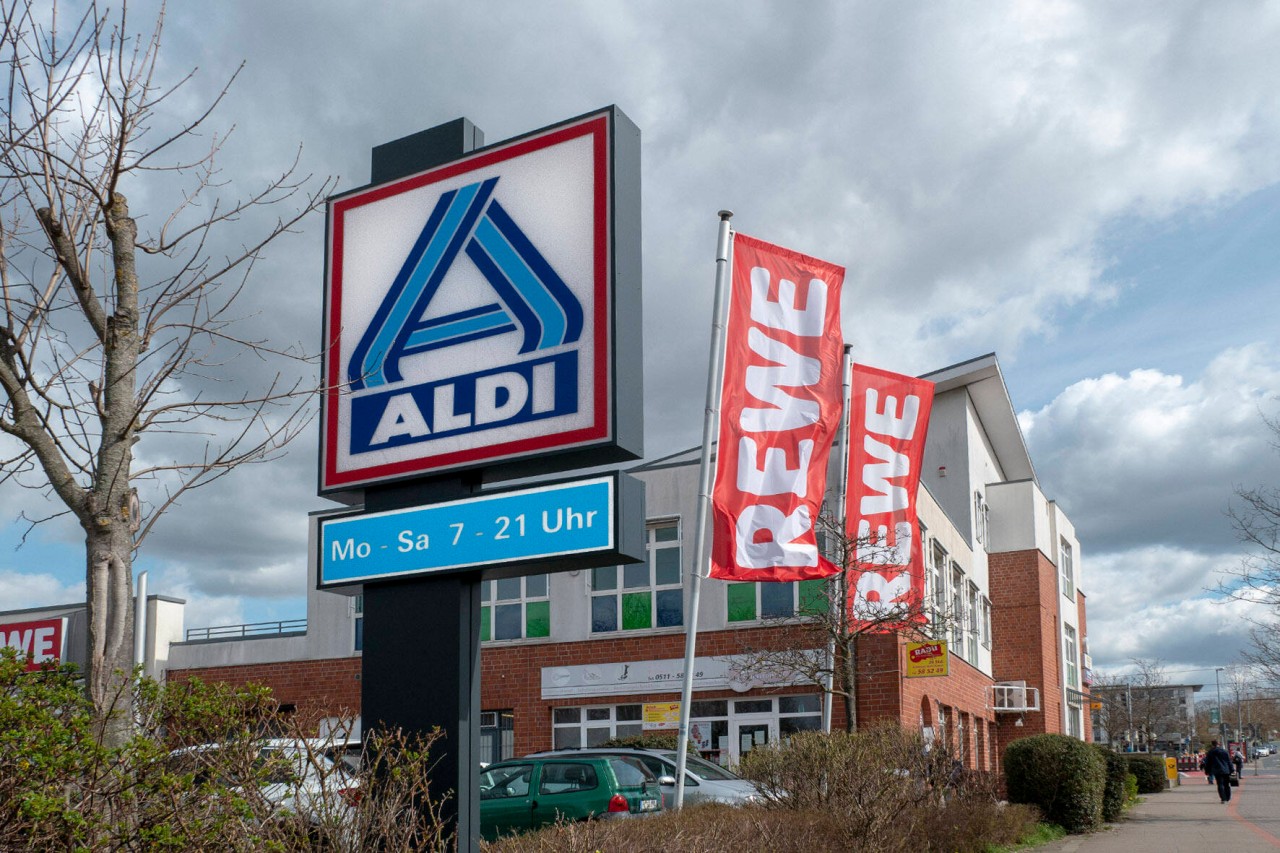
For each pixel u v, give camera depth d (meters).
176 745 5.85
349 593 8.41
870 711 22.03
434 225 8.52
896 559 18.95
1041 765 21.02
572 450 7.66
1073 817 20.77
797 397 14.43
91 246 6.71
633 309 7.91
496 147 8.38
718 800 14.66
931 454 34.81
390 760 6.84
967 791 16.77
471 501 7.82
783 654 20.34
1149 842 18.83
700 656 24.06
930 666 21.75
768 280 14.51
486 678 26.41
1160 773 43.00
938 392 35.19
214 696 6.09
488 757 26.33
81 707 5.55
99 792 5.18
